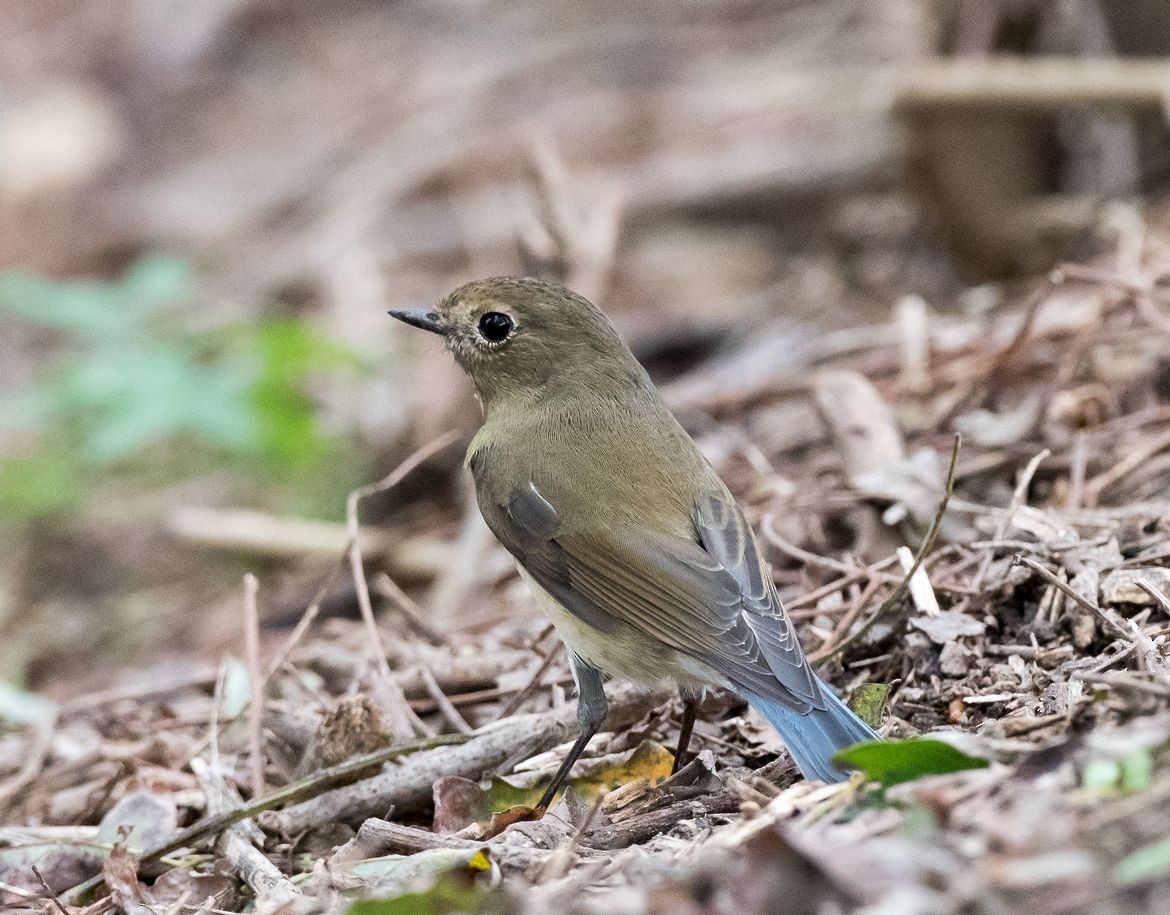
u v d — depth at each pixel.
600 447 8.84
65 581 15.97
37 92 24.03
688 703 8.35
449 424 14.99
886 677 8.69
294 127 22.38
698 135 19.95
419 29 24.11
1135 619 8.08
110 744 9.76
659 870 6.14
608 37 22.66
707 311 16.92
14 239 21.61
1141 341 11.43
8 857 8.44
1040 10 14.97
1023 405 11.41
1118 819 5.47
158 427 15.12
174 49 24.14
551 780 8.29
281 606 14.12
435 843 7.32
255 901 7.45
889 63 17.59
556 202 15.27
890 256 17.22
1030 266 15.47
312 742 8.80
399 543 13.92
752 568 8.24
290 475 15.68
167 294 16.12
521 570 8.80
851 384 11.69
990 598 8.72
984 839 5.56
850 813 6.20
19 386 18.98
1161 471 10.05
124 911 7.51
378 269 18.94
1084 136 15.57
